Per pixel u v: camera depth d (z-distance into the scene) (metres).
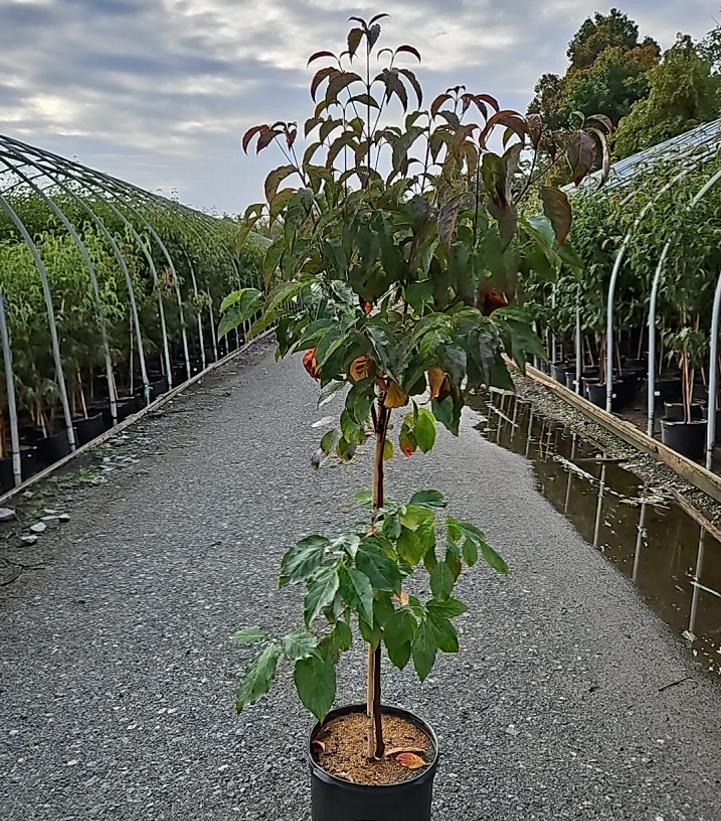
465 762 2.26
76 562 3.78
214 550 3.93
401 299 1.46
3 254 5.86
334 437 1.73
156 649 2.93
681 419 6.17
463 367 1.14
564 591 3.46
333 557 1.43
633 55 23.23
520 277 1.62
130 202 8.88
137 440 6.42
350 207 1.36
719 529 4.32
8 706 2.56
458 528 1.49
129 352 7.41
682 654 2.92
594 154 1.17
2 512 4.38
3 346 4.69
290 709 2.54
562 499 4.84
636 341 8.69
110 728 2.44
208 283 10.47
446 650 1.44
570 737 2.39
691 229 5.33
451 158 1.37
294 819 2.04
